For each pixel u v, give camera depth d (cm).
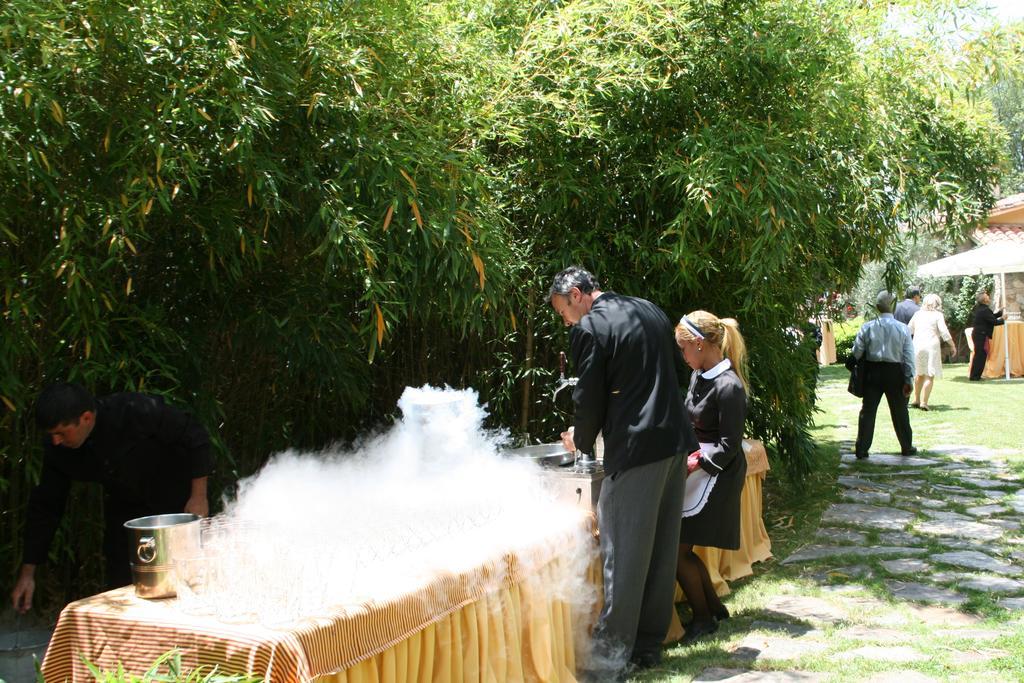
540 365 573
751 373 612
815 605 443
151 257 374
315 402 485
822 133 545
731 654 379
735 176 469
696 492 399
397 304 381
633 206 553
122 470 304
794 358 663
